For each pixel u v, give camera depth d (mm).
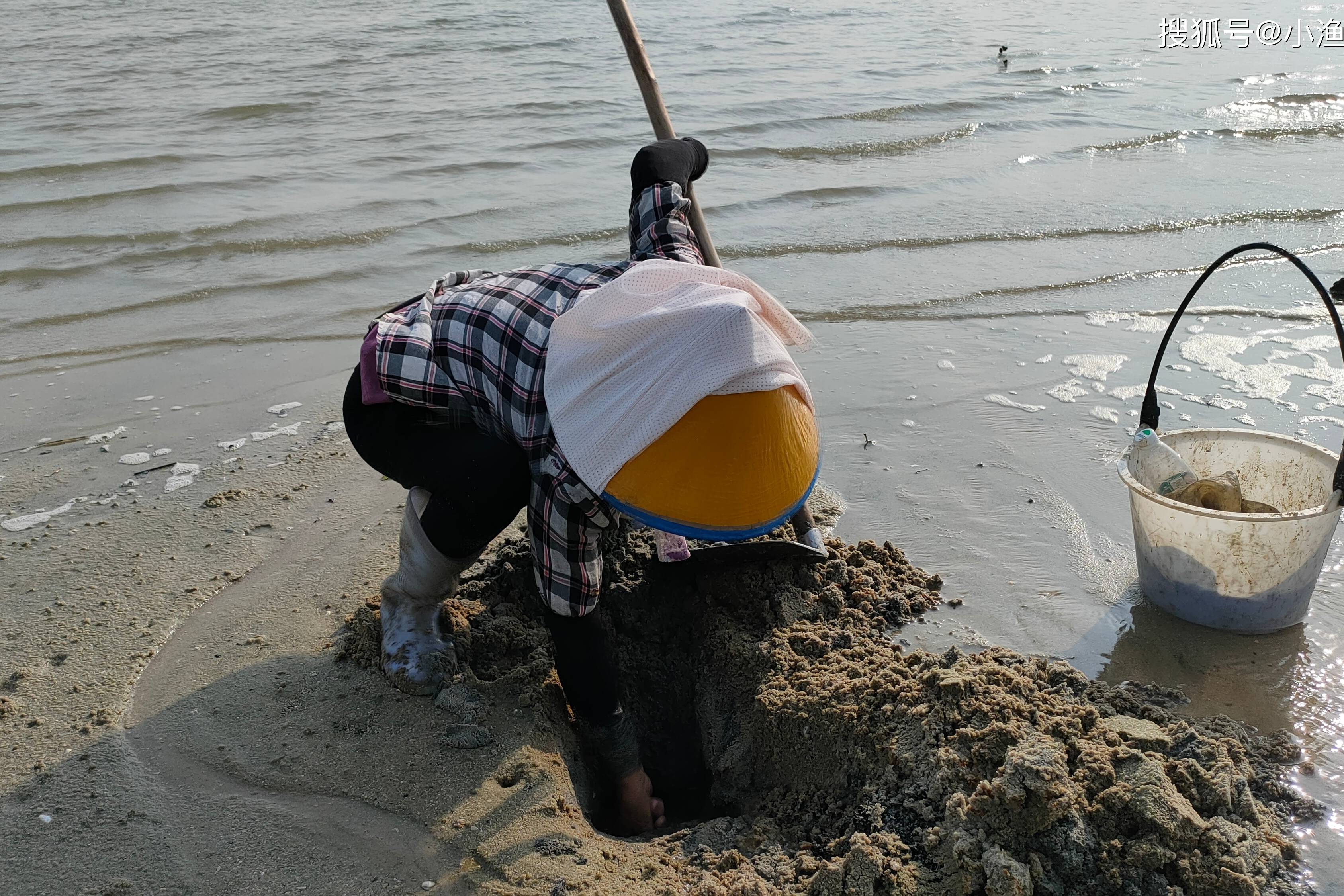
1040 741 2305
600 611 2955
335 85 10742
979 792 2223
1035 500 3865
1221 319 5434
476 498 2439
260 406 4711
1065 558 3539
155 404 4738
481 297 2350
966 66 12188
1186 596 3150
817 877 2219
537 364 2178
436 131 9125
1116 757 2326
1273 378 4699
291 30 13453
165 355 5254
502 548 3375
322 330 5523
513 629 3018
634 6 15727
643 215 2484
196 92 10430
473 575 3303
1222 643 3090
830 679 2760
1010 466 4098
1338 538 3533
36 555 3570
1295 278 5957
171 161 8211
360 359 2629
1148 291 5863
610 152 8555
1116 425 4375
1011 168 8219
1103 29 15008
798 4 16297
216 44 12594
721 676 2986
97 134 8938
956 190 7680
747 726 2826
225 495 3939
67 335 5457
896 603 3221
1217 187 7621
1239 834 2209
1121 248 6527
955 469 4086
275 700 2848
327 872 2324
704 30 14141
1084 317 5547
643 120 9461
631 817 2678
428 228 6867
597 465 1982
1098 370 4895
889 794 2402
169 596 3348
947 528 3709
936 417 4504
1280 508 3262
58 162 8062
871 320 5590
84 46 12367
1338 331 2582
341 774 2582
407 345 2363
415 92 10508
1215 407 4434
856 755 2541
